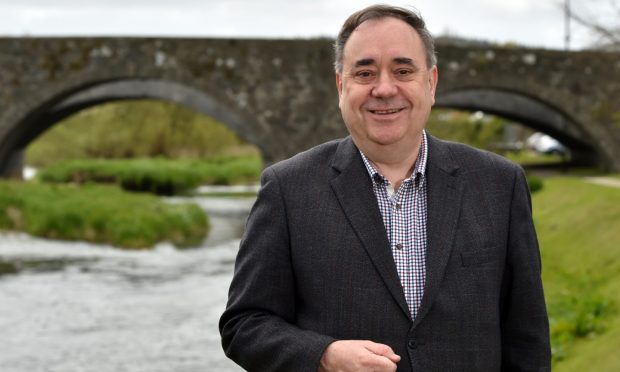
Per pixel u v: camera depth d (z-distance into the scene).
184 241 24.58
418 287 2.93
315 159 3.12
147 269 19.28
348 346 2.78
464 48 31.83
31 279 17.77
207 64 31.38
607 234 15.23
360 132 3.00
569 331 10.07
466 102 34.66
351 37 3.00
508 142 52.97
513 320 3.03
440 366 2.87
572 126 34.56
